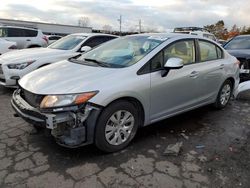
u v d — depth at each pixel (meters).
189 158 3.32
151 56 3.70
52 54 6.58
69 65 3.92
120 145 3.42
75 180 2.79
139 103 3.53
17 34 13.56
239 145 3.74
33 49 7.29
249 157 3.40
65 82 3.19
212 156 3.39
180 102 4.14
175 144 3.59
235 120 4.73
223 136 4.03
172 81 3.87
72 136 3.01
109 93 3.12
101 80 3.21
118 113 3.31
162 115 3.92
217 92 4.97
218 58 4.96
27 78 3.62
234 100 5.92
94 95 3.04
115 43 4.50
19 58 6.09
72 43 7.46
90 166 3.06
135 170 3.01
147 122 3.74
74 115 2.98
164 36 4.28
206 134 4.08
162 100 3.81
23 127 4.08
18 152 3.32
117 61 3.81
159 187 2.73
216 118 4.80
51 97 2.97
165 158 3.30
